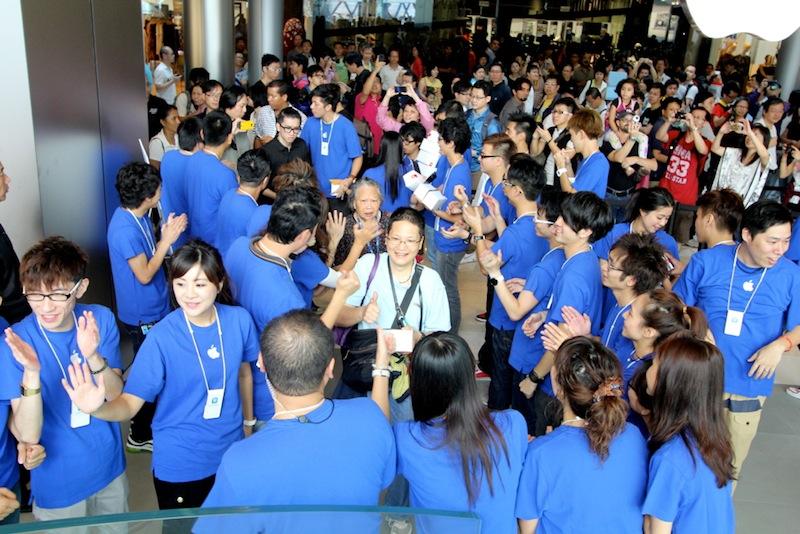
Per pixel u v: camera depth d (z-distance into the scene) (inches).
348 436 60.0
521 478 66.5
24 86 120.5
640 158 206.2
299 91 283.7
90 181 143.8
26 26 118.8
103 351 79.9
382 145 166.1
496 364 124.6
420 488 65.1
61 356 76.3
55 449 76.9
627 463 64.2
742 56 569.3
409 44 569.3
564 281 99.4
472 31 708.0
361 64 367.2
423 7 600.7
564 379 65.9
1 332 82.4
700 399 64.4
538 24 730.2
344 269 118.1
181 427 81.5
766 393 102.9
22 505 94.0
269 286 89.7
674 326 79.1
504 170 149.2
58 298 71.9
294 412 60.4
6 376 71.9
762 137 212.4
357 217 135.9
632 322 82.9
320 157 197.2
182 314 79.9
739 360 102.0
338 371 155.6
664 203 115.3
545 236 112.9
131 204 118.0
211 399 81.6
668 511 63.3
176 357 78.7
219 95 217.2
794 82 431.5
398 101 250.1
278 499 57.8
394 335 82.2
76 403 68.8
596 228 98.3
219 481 58.2
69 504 79.0
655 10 684.7
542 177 121.2
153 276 123.9
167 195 155.6
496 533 65.9
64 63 131.0
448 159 167.6
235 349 82.7
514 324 120.0
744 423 103.8
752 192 218.8
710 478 63.6
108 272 154.6
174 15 410.9
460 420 63.1
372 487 61.3
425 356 63.5
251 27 353.1
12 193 123.7
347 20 567.5
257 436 59.2
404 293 99.0
